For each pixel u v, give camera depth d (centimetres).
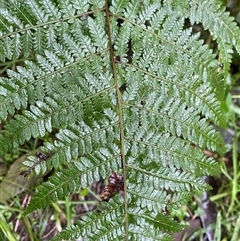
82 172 50
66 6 51
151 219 52
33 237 73
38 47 51
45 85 50
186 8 53
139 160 52
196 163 53
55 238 50
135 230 51
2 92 49
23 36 50
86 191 74
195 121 53
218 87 57
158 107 52
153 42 53
